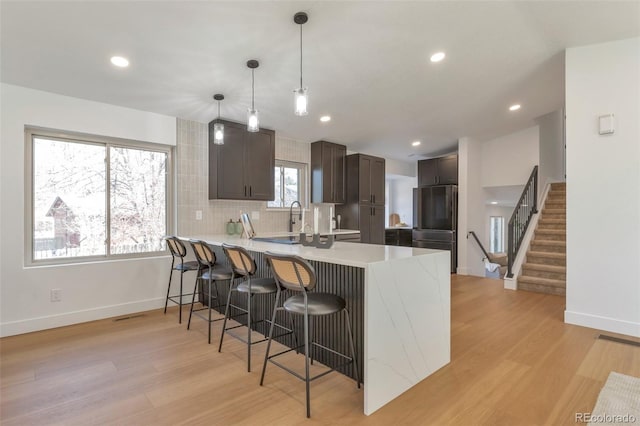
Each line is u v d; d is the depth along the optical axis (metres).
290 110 4.02
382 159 6.27
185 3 2.02
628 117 2.89
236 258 2.54
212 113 4.02
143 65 2.79
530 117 5.20
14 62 2.68
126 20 2.17
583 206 3.13
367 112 4.24
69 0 1.95
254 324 3.22
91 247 3.62
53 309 3.29
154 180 4.07
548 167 6.30
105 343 2.89
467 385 2.17
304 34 2.41
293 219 5.43
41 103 3.23
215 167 4.27
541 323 3.33
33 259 3.29
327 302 2.01
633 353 2.59
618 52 2.90
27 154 3.26
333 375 2.33
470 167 6.23
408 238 7.48
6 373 2.35
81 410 1.91
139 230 3.95
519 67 3.25
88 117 3.49
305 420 1.82
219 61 2.77
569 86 3.10
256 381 2.24
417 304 2.22
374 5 2.14
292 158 5.42
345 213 6.04
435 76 3.29
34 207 3.30
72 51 2.54
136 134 3.81
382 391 1.95
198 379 2.26
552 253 4.91
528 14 2.39
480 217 6.62
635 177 2.88
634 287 2.92
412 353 2.17
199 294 4.25
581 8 2.37
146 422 1.81
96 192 3.66
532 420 1.79
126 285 3.74
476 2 2.19
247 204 4.81
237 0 2.01
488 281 5.45
